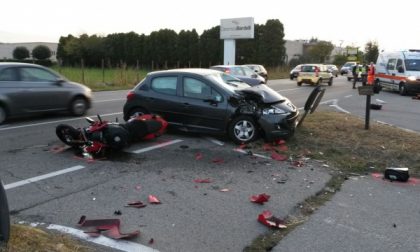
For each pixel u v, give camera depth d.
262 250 4.27
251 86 9.63
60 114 13.15
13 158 7.61
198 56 61.56
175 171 6.95
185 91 9.48
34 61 65.38
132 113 10.12
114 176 6.62
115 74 34.41
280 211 5.32
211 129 9.16
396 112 15.30
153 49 64.69
